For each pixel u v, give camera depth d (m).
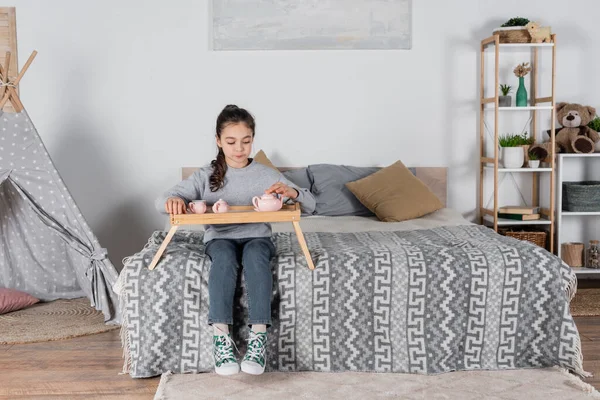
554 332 2.77
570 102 4.51
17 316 3.72
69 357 3.01
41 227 4.02
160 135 4.49
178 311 2.73
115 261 4.57
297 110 4.48
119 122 4.48
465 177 4.55
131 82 4.45
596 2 4.46
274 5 4.42
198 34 4.43
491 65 4.47
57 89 4.44
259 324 2.56
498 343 2.79
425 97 4.49
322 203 4.15
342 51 4.45
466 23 4.45
